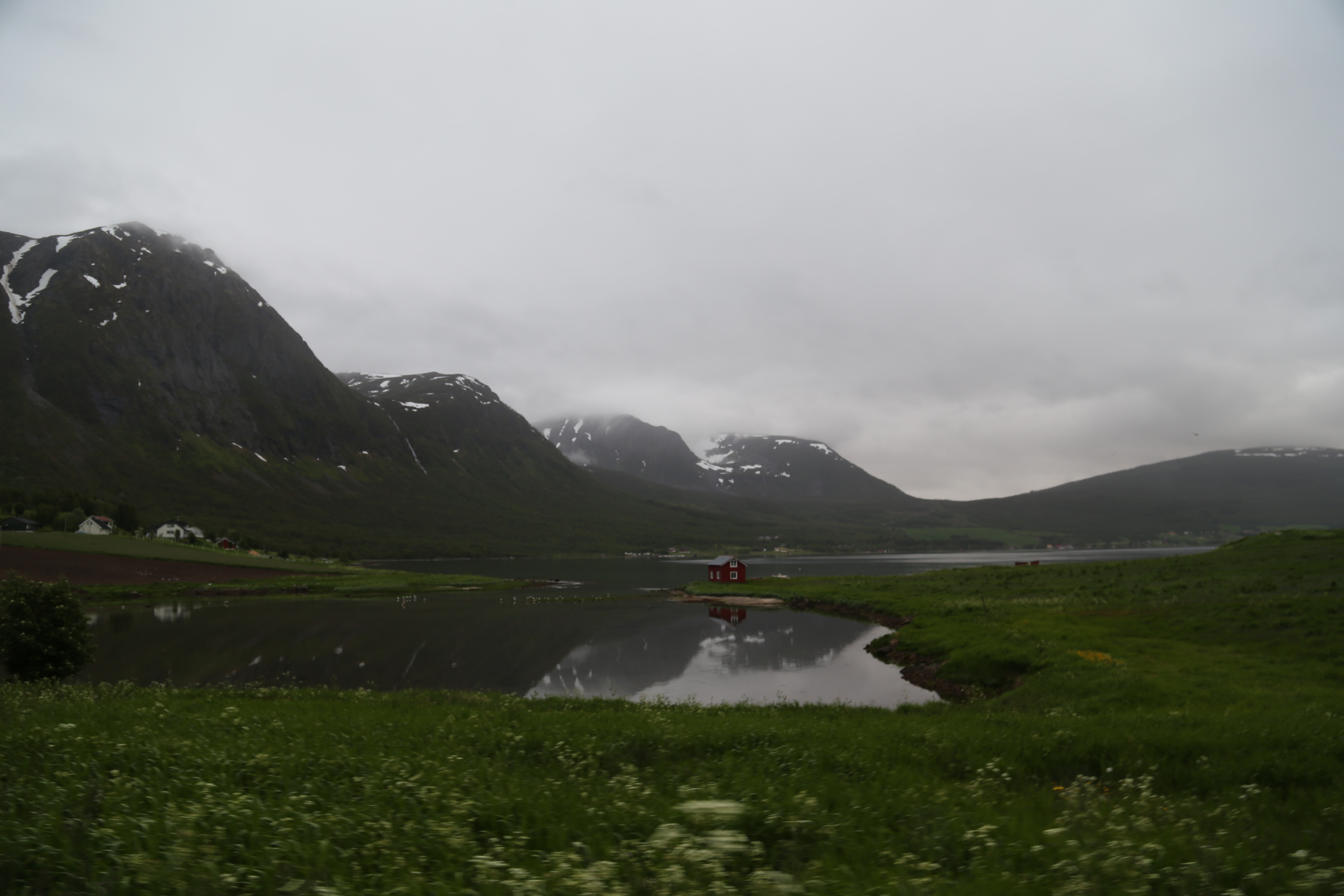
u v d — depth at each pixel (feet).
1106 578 243.60
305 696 89.56
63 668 107.45
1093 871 23.30
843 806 33.09
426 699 88.12
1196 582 196.75
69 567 338.34
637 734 53.98
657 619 247.91
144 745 41.55
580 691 131.44
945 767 45.52
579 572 608.19
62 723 52.54
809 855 26.43
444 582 417.90
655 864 23.07
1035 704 89.97
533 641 197.06
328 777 37.01
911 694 124.57
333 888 20.77
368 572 479.00
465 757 44.57
